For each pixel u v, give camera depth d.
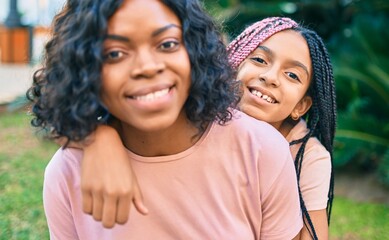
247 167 1.34
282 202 1.39
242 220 1.37
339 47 5.05
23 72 8.45
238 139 1.35
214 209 1.34
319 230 1.66
